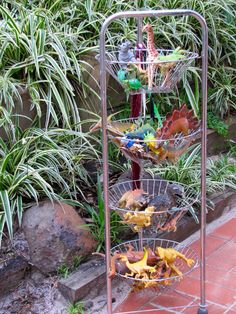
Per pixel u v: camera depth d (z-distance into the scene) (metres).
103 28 1.66
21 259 2.14
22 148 2.32
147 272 1.89
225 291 2.19
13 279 2.11
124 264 1.91
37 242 2.15
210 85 3.58
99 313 2.07
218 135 3.43
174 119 1.75
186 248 2.49
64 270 2.16
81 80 2.64
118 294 2.18
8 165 2.32
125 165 2.73
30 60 2.54
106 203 1.82
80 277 2.13
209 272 2.34
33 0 3.01
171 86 1.78
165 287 2.08
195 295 2.17
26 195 2.29
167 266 1.92
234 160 3.38
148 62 1.70
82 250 2.20
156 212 1.83
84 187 2.57
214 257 2.46
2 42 2.57
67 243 2.16
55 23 2.88
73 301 2.07
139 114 1.98
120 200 1.92
